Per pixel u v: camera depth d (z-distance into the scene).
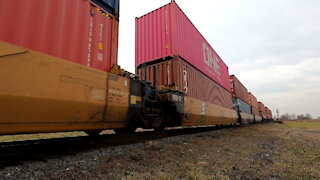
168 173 2.79
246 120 17.64
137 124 5.39
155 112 6.05
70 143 3.98
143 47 8.65
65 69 3.13
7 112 2.48
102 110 3.80
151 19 8.52
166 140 5.49
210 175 2.80
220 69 13.33
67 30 3.47
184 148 4.63
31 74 2.67
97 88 3.67
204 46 10.80
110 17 4.55
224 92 13.35
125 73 4.62
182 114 6.49
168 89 6.19
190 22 9.28
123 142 4.84
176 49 7.16
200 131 9.01
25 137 7.25
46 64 2.87
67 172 2.60
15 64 2.51
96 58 4.02
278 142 6.73
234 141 6.34
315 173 3.13
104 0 4.39
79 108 3.33
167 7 7.88
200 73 9.36
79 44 3.67
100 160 3.26
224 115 11.23
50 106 2.90
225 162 3.58
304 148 5.63
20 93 2.54
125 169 2.88
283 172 3.14
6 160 2.85
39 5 3.09
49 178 2.38
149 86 5.73
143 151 4.04
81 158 3.27
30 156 3.14
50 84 2.89
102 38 4.24
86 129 3.63
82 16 3.79
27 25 2.90
